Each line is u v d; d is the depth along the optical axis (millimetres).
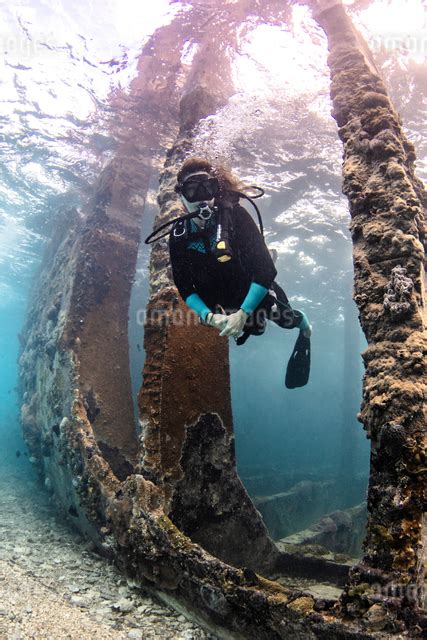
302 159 7715
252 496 6953
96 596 2488
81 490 3418
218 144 4352
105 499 3168
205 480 2914
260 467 14789
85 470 3463
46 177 8953
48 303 6219
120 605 2309
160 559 2363
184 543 2299
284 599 1763
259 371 38688
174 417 2879
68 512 4250
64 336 4629
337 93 2785
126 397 4621
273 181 8539
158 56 5703
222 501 2973
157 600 2438
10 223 11453
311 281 14672
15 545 3650
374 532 1594
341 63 2955
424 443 1555
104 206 5410
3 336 35750
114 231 5289
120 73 6059
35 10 5531
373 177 2184
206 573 2102
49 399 4910
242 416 35531
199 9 4914
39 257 13766
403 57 5398
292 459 26562
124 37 5680
